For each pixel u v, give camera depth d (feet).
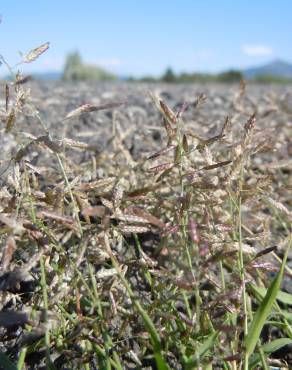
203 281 0.53
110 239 0.48
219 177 0.49
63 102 1.38
